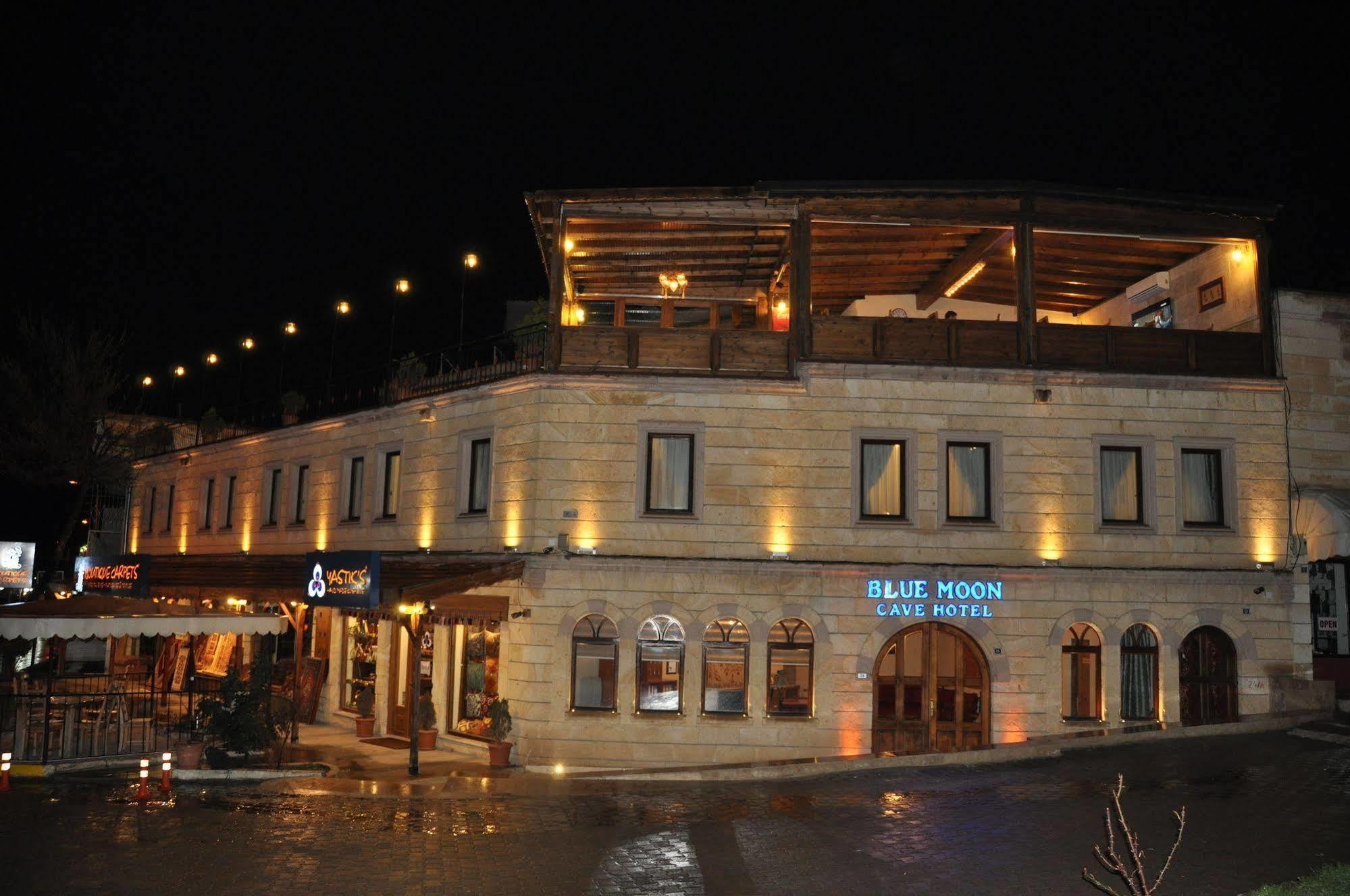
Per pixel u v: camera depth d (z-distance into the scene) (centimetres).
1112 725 1977
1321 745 1748
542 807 1489
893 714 1978
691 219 2072
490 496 2083
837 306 2634
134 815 1416
